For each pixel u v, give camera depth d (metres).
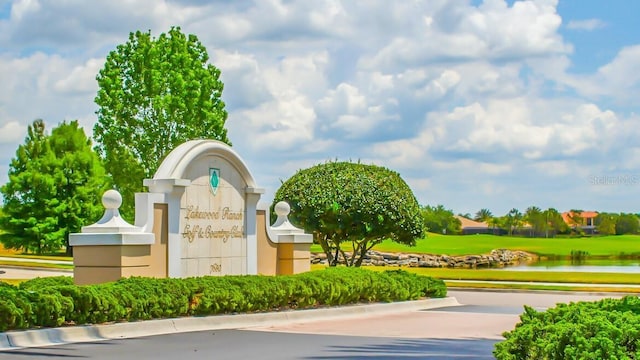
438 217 143.75
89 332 15.25
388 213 30.92
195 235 20.95
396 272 25.69
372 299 23.38
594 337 9.18
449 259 66.56
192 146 20.94
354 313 21.83
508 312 23.00
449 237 99.44
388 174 32.38
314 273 22.56
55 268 39.44
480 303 26.83
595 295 30.53
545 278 38.16
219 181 21.84
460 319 20.67
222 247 21.88
